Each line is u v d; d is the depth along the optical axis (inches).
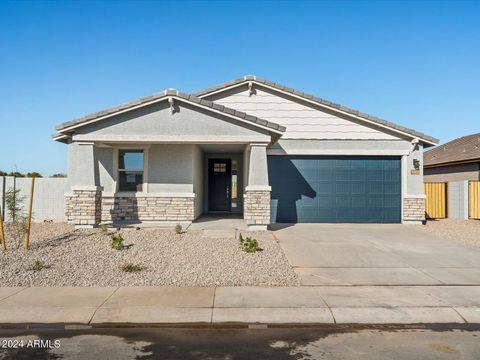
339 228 522.9
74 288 259.6
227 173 692.1
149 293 249.8
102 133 460.1
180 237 414.6
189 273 292.8
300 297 244.1
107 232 437.7
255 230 468.1
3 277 277.7
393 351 177.2
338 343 185.9
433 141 568.4
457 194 669.3
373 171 581.6
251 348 180.1
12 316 213.2
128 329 201.9
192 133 462.0
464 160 872.3
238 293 250.8
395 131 573.9
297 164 581.3
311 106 583.2
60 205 585.3
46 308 222.8
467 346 182.5
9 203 424.2
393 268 315.6
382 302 235.6
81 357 170.1
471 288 263.9
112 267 305.7
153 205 534.9
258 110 588.7
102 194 530.3
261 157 468.1
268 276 287.9
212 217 611.2
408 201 571.5
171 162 538.0
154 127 462.0
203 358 169.9
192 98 454.9
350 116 577.3
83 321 208.8
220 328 203.9
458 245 409.1
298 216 578.6
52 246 364.5
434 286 268.4
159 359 168.7
